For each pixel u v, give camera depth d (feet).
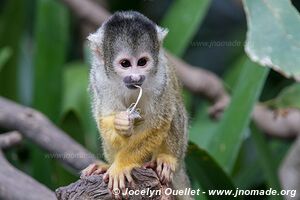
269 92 35.96
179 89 21.94
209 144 25.26
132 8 40.63
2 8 41.45
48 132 27.37
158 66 20.66
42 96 31.14
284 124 31.04
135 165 19.53
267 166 25.32
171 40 30.58
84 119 30.99
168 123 20.61
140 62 20.52
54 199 22.56
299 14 14.92
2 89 34.78
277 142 32.09
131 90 20.51
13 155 31.58
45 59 31.42
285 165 27.76
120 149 20.44
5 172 24.00
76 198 17.60
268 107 29.71
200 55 40.11
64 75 32.45
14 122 27.76
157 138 20.44
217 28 40.60
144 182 18.11
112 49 20.67
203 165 21.54
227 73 35.68
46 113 31.01
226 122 24.82
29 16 41.27
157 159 20.31
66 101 31.73
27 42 39.60
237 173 29.91
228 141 24.62
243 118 24.47
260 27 14.38
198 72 31.73
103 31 21.13
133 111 19.80
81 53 38.09
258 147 25.50
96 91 21.16
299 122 30.94
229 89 31.73
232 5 40.96
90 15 33.88
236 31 39.27
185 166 22.26
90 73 21.83
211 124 30.32
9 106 28.63
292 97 27.73
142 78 20.17
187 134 22.33
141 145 20.35
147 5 40.57
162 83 20.61
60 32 31.76
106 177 18.10
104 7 39.27
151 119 20.44
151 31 20.67
